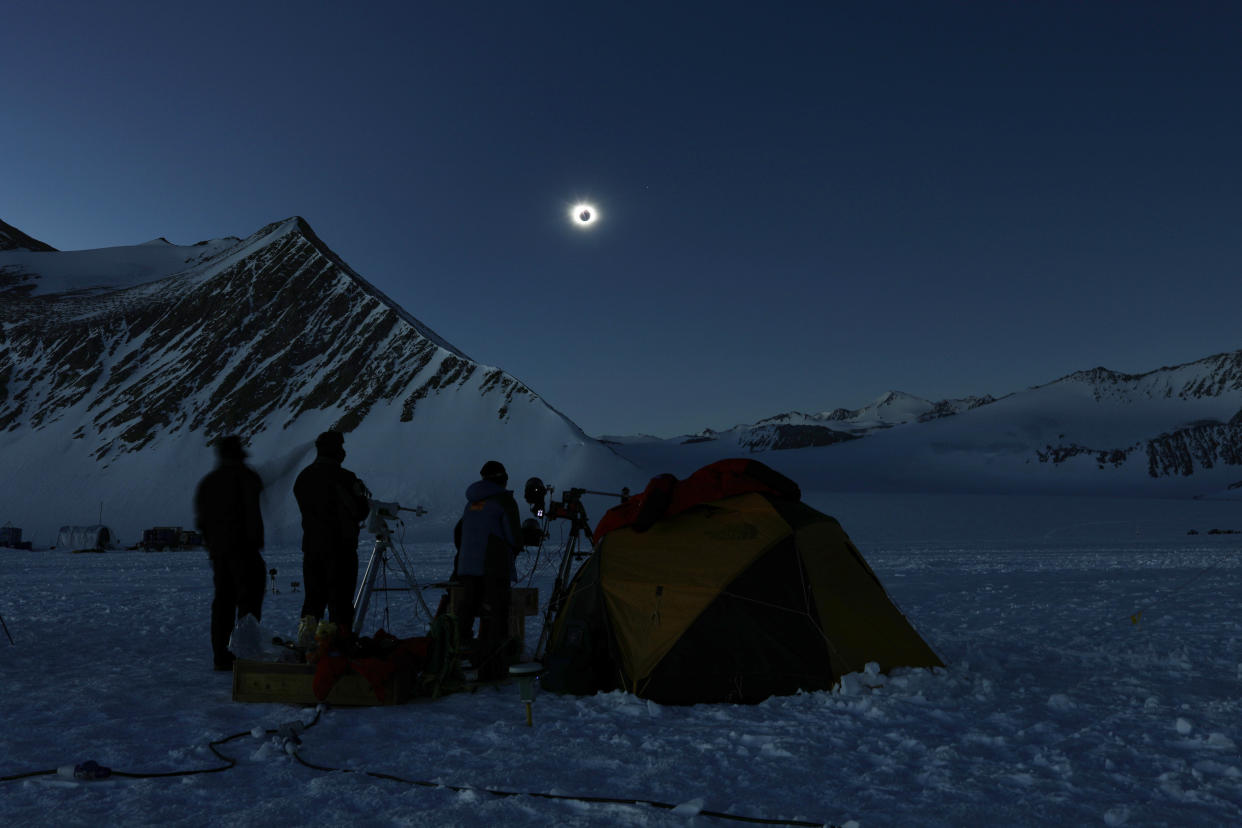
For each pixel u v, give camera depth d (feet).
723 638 22.22
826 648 22.35
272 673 20.97
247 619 22.25
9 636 33.01
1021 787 13.94
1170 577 75.77
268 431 458.91
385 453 431.43
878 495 517.14
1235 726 18.16
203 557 171.63
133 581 83.82
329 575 25.73
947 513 392.88
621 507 26.76
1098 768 15.07
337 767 15.02
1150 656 28.66
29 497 392.47
